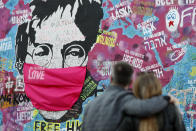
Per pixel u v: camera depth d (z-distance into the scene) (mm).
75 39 4180
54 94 4156
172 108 1950
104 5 4090
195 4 3686
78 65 4133
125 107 1923
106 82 4004
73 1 4219
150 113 1828
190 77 3678
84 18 4160
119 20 4016
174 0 3791
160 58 3832
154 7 3885
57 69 4195
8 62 4465
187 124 3660
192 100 3652
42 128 4223
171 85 3764
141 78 2078
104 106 2014
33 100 4273
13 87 4418
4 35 4512
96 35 4098
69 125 4113
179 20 3762
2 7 4547
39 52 4309
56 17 4273
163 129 1896
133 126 1917
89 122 2049
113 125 1916
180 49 3742
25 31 4406
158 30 3854
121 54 3984
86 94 4070
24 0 4438
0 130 4438
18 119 4359
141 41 3918
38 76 4262
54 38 4258
